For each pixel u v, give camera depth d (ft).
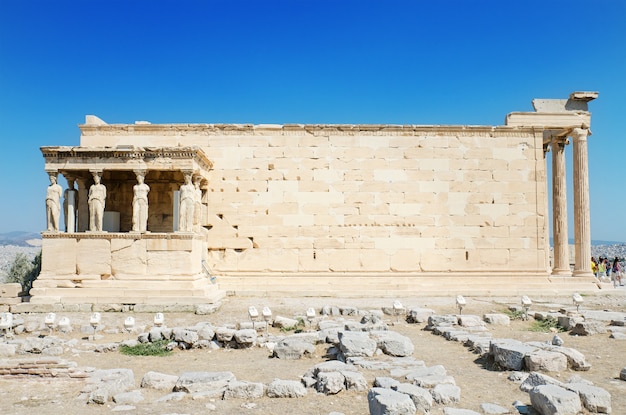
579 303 64.08
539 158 86.22
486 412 28.35
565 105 89.40
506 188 85.61
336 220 83.46
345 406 30.32
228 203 82.99
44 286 69.46
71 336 53.78
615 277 115.65
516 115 87.61
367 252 83.41
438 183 84.89
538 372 36.19
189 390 33.24
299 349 43.62
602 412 27.50
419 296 79.51
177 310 66.39
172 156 71.15
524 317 61.16
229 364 41.83
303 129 84.23
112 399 32.17
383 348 42.19
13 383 35.47
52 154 70.95
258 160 83.61
